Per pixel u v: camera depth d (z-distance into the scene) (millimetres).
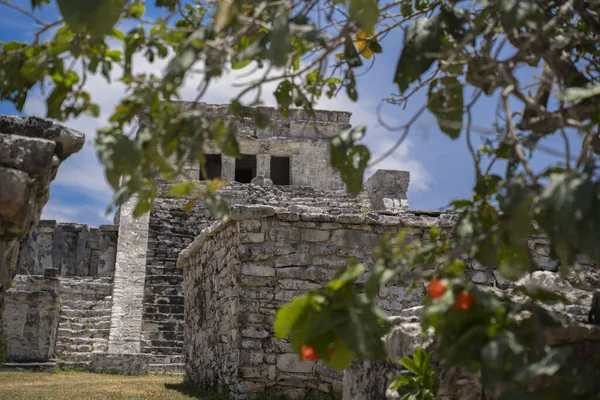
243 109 4062
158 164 3486
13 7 3693
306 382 10469
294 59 4066
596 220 3012
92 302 22734
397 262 3623
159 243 24922
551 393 3414
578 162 3492
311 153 32094
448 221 11195
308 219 10891
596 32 4102
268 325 10609
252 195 27344
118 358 18484
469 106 3938
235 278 10922
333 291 3463
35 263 28484
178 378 16828
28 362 18328
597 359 4387
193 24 4250
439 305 3480
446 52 3699
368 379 5695
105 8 2855
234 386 10555
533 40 3744
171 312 22672
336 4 3902
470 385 4547
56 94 3871
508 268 3838
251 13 3955
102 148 3344
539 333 3463
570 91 3486
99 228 27625
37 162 4758
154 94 3488
